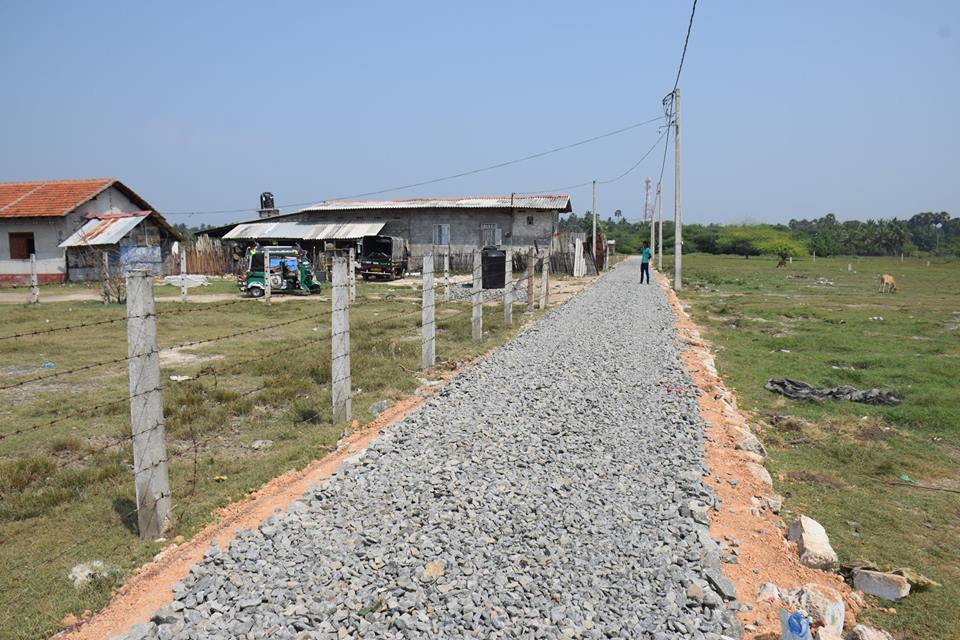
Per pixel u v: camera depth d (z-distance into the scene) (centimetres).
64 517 560
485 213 4453
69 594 440
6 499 585
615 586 434
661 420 830
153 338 516
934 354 1538
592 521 529
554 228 4416
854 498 693
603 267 5544
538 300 2523
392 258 3650
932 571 543
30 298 2469
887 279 3425
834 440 888
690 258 9244
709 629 394
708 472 665
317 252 4344
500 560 460
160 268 3578
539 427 771
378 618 390
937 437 912
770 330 1931
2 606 427
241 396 954
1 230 3444
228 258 4434
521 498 568
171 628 382
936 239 13962
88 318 1839
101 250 3100
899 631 456
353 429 812
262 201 5028
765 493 646
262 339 1516
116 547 507
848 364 1425
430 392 1000
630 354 1276
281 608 401
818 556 512
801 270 5809
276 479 643
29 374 1127
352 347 1362
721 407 945
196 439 776
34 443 753
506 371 1086
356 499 562
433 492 574
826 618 421
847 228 12719
